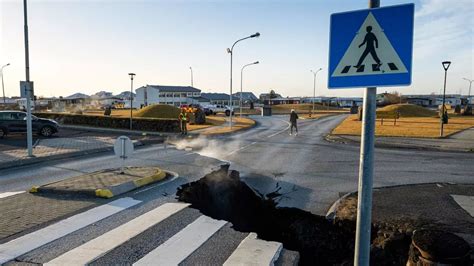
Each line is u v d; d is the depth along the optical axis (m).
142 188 8.34
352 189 8.73
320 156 14.34
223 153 15.24
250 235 5.59
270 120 42.28
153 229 5.69
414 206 6.99
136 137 22.48
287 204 7.59
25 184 9.12
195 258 4.67
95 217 6.17
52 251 4.77
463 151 15.96
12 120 21.25
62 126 29.98
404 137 21.03
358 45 2.98
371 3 2.96
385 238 5.73
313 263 6.14
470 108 48.38
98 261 4.51
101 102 103.19
